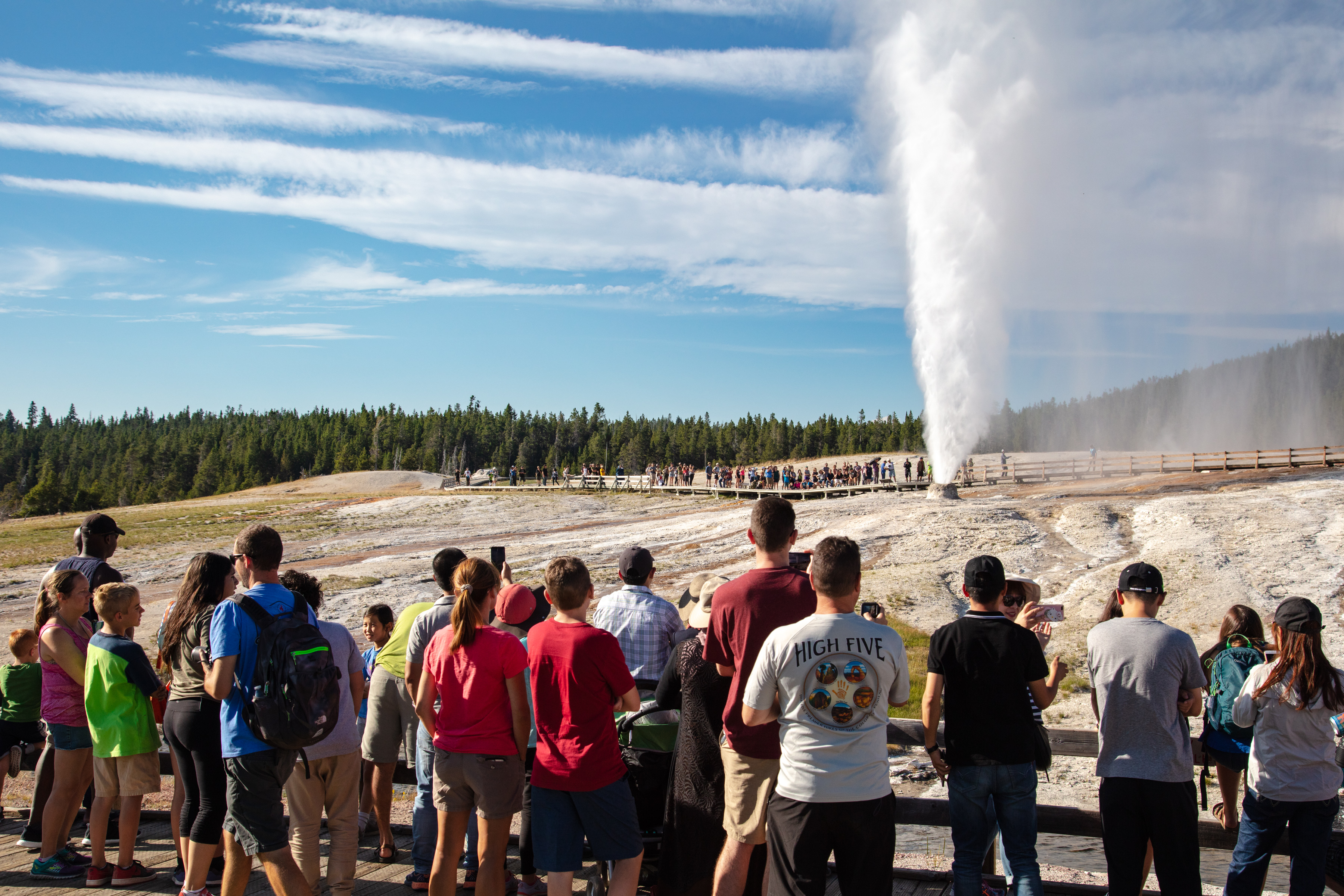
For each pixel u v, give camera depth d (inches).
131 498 4997.5
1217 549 927.7
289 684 168.9
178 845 210.2
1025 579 212.4
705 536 1390.3
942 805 209.6
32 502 3969.0
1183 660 172.4
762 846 174.2
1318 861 175.5
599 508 2009.1
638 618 201.8
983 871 213.0
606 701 170.7
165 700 231.0
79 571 225.9
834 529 1278.3
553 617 175.8
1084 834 202.4
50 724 216.5
